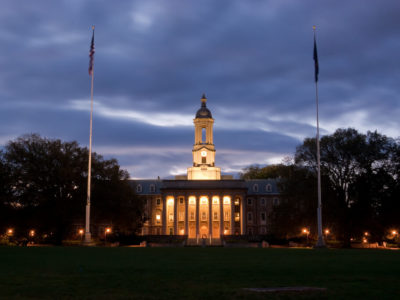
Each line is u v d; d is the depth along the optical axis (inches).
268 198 5472.4
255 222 5442.9
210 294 563.5
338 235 3334.2
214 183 5315.0
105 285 635.5
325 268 861.2
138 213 4065.0
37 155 3289.9
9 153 3267.7
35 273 766.5
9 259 1072.2
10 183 3166.8
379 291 587.2
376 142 3179.1
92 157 3506.4
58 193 3331.7
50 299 535.8
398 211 3058.6
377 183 3110.2
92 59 2303.2
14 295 557.6
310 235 3339.1
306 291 576.7
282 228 3361.2
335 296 551.8
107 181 3513.8
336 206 3073.3
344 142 3184.1
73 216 3383.4
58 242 3420.3
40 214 3243.1
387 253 1403.8
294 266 903.7
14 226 3292.3
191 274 761.0
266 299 533.3
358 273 781.3
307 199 3134.8
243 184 5285.4
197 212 5246.1
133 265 919.0
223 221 5255.9
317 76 2203.5
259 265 928.3
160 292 580.7
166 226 5290.4
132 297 546.3
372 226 3196.4
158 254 1295.5
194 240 4662.9
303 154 3302.2
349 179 3201.3
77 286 625.3
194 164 5625.0
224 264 952.3
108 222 3612.2
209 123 5664.4
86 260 1047.0
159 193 5575.8
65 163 3302.2
